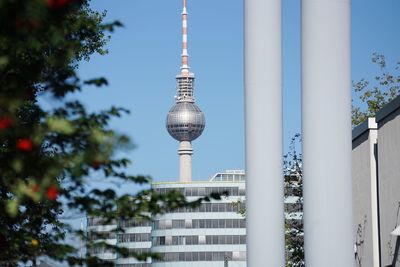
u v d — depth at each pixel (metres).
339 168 24.67
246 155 27.00
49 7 10.78
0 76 13.37
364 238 49.41
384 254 45.72
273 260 26.50
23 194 12.10
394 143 43.81
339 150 24.69
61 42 12.79
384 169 45.44
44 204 15.42
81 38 15.00
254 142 26.77
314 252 24.73
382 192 45.84
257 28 26.94
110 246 14.38
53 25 11.66
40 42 12.38
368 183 48.53
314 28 24.77
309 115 24.83
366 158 48.94
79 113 12.78
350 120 24.91
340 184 24.69
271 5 27.00
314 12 24.77
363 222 49.47
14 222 15.73
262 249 26.52
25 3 10.52
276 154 26.77
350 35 24.97
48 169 12.05
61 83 13.19
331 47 24.67
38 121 14.98
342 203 24.69
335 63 24.69
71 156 12.16
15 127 11.87
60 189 13.50
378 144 46.34
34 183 12.09
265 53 26.86
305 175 24.97
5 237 14.40
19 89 12.41
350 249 24.75
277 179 26.72
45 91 13.27
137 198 14.10
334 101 24.67
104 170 13.27
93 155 12.11
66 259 14.09
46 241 14.57
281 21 27.31
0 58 12.35
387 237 45.19
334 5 24.73
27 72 13.46
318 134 24.69
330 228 24.66
